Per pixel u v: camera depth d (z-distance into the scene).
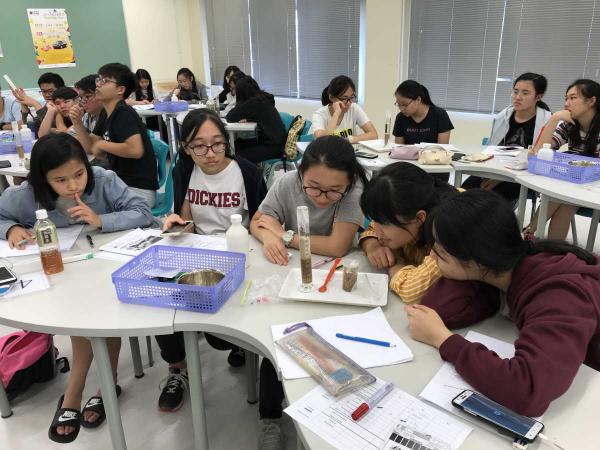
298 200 1.82
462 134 5.05
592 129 2.91
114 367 1.92
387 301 1.34
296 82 6.69
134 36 7.26
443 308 1.18
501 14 4.49
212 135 1.90
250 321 1.25
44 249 1.49
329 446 0.84
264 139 4.38
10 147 3.58
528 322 0.98
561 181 2.45
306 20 6.21
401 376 1.02
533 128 3.36
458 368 0.98
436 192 1.35
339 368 1.03
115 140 2.91
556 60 4.28
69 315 1.29
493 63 4.68
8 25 6.02
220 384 2.08
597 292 0.97
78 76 6.76
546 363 0.87
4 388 1.87
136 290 1.33
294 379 1.02
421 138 3.72
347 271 1.38
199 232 2.09
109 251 1.70
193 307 1.31
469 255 1.00
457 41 4.86
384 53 5.32
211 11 7.71
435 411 0.91
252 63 7.29
